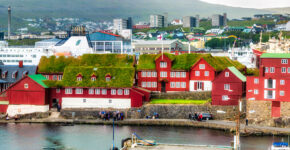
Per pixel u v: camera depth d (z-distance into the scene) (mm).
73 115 129000
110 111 128000
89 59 148875
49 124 126062
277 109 116812
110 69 136375
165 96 138375
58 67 147625
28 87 132875
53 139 107125
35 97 132500
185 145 94062
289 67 118875
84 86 132250
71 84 133250
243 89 125000
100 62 147375
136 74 145250
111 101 131625
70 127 121250
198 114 122062
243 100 120250
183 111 125125
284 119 114125
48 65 148750
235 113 120938
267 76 120375
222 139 103438
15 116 129875
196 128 117375
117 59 147625
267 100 117500
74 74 136000
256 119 117625
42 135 111562
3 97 136750
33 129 118938
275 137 106875
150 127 119625
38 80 135000
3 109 135000
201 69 141250
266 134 109312
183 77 142875
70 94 133875
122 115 125062
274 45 188375
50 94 134625
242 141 102312
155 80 144750
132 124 122625
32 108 132500
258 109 117938
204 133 110625
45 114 130125
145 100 133125
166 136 107250
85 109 130750
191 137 105938
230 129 112062
